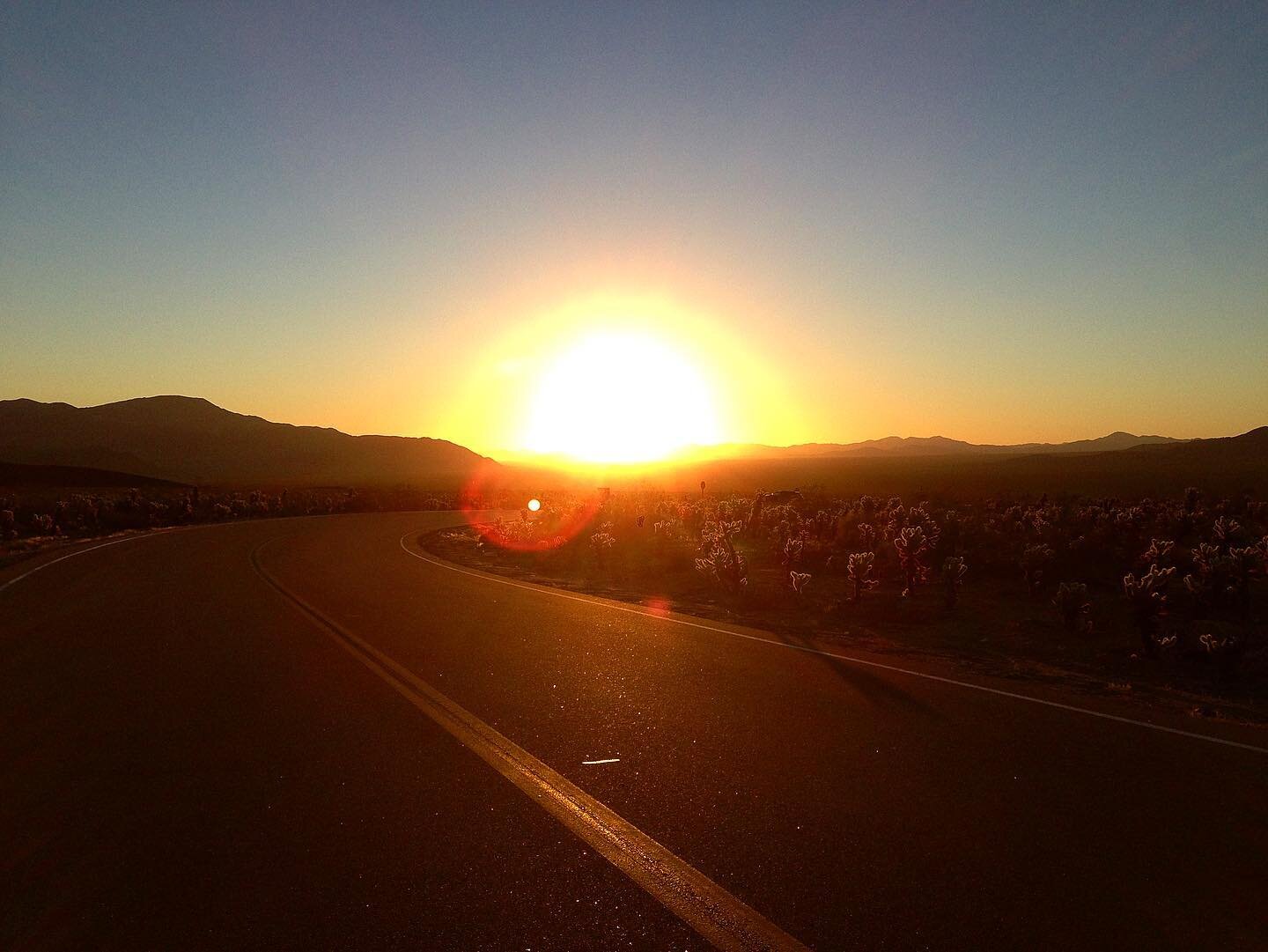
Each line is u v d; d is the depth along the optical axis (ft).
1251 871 15.17
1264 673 35.12
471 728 24.52
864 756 21.80
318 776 20.51
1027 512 92.79
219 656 35.58
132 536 112.57
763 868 15.23
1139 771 20.75
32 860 15.97
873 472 369.50
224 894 14.48
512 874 15.08
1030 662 36.91
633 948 12.61
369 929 13.25
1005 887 14.51
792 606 53.67
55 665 34.06
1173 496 148.46
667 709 26.71
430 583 63.36
